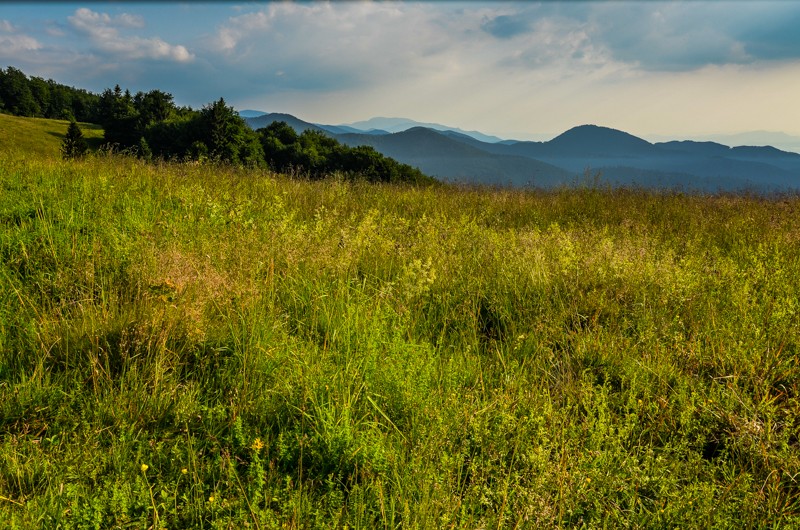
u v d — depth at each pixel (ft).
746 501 7.75
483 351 13.30
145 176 27.66
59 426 8.94
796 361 11.73
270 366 10.85
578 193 38.65
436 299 15.40
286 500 7.54
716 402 10.35
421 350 11.28
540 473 8.04
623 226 26.30
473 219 27.68
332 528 7.04
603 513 7.78
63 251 15.55
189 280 13.47
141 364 10.62
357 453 8.43
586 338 13.16
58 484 7.52
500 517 7.18
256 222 21.76
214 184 29.14
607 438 8.93
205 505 7.46
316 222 21.86
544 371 11.66
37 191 21.34
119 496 7.09
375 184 40.19
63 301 12.56
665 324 13.60
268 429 9.25
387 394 10.24
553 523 7.50
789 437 9.62
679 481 8.64
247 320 12.19
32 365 10.29
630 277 16.57
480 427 9.27
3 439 8.59
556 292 15.88
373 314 13.08
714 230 26.37
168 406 9.59
